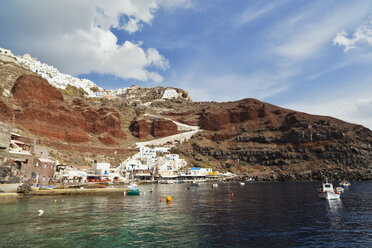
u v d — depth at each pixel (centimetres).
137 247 2067
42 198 5544
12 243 2156
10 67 16175
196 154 19512
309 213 3722
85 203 4803
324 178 14112
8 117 11762
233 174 17475
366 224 2938
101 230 2628
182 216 3459
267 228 2744
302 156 17312
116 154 16362
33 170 7600
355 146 16212
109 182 11050
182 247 2070
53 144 12731
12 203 4653
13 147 7944
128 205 4566
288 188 9006
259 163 18450
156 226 2830
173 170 16062
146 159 16738
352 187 9131
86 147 14700
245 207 4362
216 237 2369
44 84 14762
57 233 2491
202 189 9062
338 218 3312
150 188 9750
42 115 13475
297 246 2106
